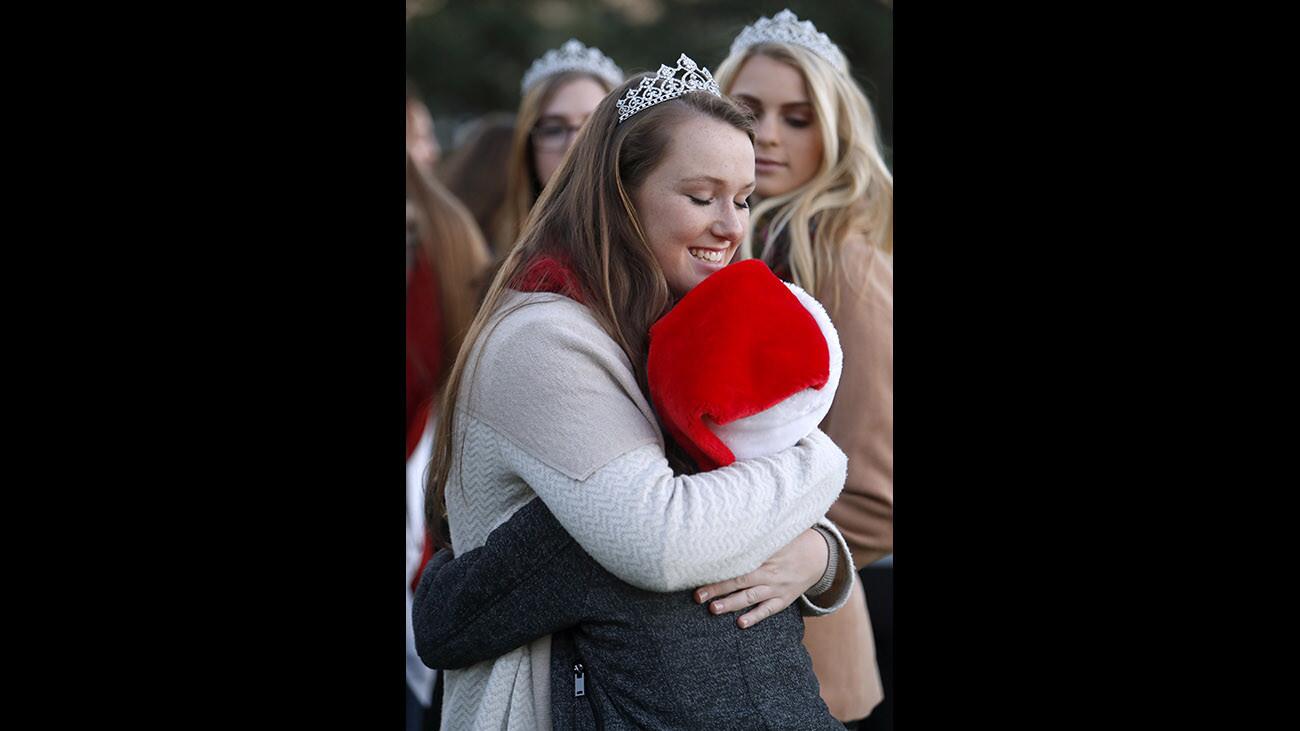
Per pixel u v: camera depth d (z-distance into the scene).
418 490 3.38
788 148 2.62
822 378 1.87
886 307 2.52
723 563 1.80
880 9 8.42
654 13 9.27
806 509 1.86
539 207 2.07
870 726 3.13
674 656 1.85
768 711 1.88
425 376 3.76
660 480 1.80
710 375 1.83
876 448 2.46
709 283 1.90
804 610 2.05
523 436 1.85
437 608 1.95
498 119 4.58
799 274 2.54
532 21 9.09
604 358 1.88
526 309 1.93
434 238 3.96
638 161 1.97
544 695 1.91
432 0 9.12
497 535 1.88
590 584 1.86
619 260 1.97
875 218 2.64
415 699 3.27
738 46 2.72
